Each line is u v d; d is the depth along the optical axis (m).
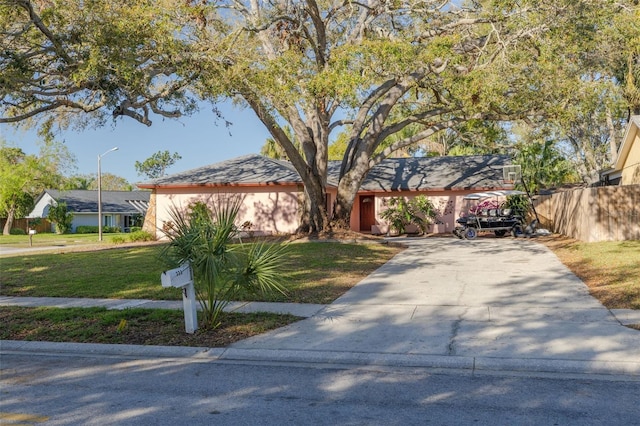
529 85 18.02
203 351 7.97
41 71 14.03
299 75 15.81
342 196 23.95
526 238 24.91
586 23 15.46
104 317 9.70
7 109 15.62
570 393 6.03
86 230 55.12
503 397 5.92
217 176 29.86
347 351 7.72
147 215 30.44
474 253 19.03
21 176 51.97
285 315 9.90
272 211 28.75
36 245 32.22
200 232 8.85
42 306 11.10
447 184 30.95
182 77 15.23
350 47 15.15
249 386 6.46
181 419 5.38
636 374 6.70
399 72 15.64
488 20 16.81
